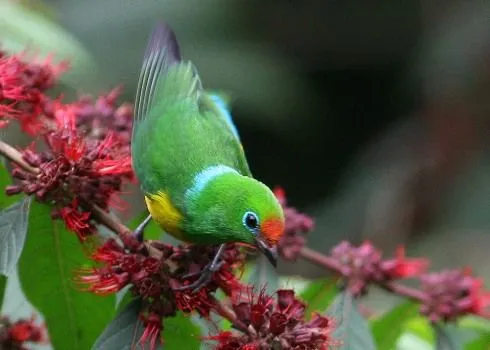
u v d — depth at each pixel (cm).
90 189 770
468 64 2366
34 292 816
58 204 772
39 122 916
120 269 732
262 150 2541
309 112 2569
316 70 2625
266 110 2330
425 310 962
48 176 761
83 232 768
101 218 778
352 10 2616
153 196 866
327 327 747
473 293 975
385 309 1502
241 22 2383
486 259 2048
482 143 2298
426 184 2247
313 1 2562
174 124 907
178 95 959
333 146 2605
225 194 805
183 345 762
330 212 2345
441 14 2523
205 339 743
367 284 971
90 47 2212
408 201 2230
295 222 972
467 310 963
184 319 764
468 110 2333
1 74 859
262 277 897
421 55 2514
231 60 2308
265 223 780
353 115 2622
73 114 889
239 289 763
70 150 772
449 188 2241
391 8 2573
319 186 2602
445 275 985
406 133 2416
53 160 771
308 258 978
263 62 2355
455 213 2205
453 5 2505
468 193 2227
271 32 2475
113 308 818
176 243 925
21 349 846
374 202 2272
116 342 720
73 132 802
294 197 2597
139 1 2261
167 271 737
